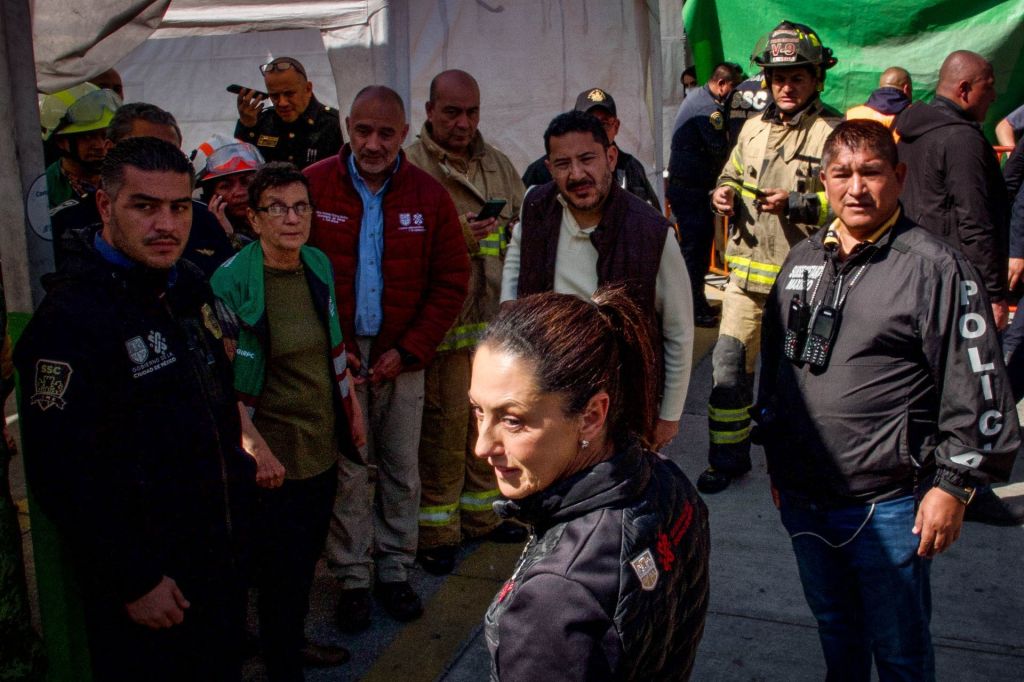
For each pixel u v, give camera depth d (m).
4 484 2.30
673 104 7.88
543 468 1.28
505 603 1.27
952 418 2.27
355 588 3.41
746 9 8.69
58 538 2.37
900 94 5.58
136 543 2.07
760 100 6.72
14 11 2.37
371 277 3.38
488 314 3.88
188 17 5.00
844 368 2.41
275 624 2.92
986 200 3.94
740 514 4.36
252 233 3.59
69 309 2.02
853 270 2.43
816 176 4.20
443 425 3.78
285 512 2.94
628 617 1.18
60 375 1.97
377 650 3.28
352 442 3.09
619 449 1.35
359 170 3.37
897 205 2.40
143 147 2.08
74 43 3.24
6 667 2.27
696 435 5.34
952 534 2.27
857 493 2.42
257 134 4.91
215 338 2.36
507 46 5.61
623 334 1.37
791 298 2.57
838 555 2.56
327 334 2.97
